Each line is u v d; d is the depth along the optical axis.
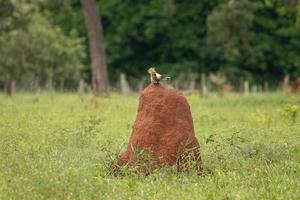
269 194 30.34
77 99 96.12
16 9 109.31
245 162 37.44
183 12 162.62
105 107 79.12
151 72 37.56
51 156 38.53
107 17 165.38
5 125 53.00
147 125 36.53
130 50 164.88
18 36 121.88
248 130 53.50
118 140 46.84
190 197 30.06
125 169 35.19
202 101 96.19
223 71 158.25
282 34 158.50
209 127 58.88
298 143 45.06
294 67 160.75
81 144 45.03
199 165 36.03
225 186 32.25
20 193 28.50
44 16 130.12
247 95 117.06
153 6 162.38
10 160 33.69
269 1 93.12
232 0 124.62
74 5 165.50
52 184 29.33
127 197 29.95
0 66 121.06
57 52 126.06
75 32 141.75
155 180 33.88
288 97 103.44
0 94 122.12
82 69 152.50
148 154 35.66
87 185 30.22
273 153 40.28
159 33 163.25
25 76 136.75
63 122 56.97
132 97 108.44
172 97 37.03
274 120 62.91
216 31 129.88
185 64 162.25
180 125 36.59
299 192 30.66
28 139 45.09
